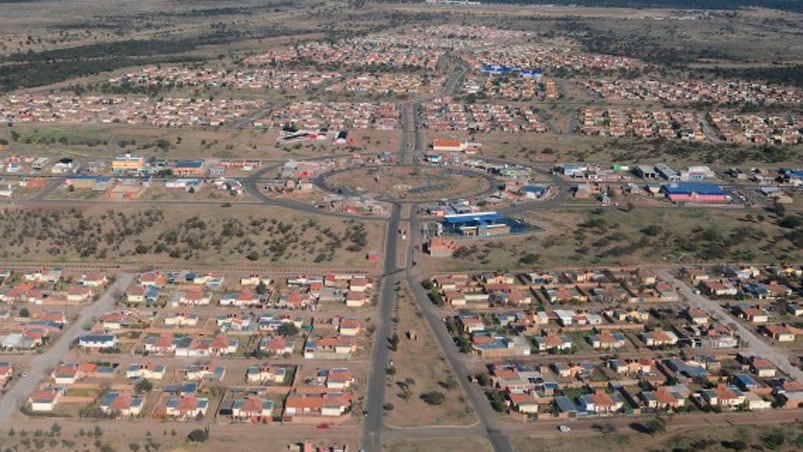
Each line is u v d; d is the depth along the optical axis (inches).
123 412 7632.9
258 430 7445.9
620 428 7573.8
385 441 7268.7
